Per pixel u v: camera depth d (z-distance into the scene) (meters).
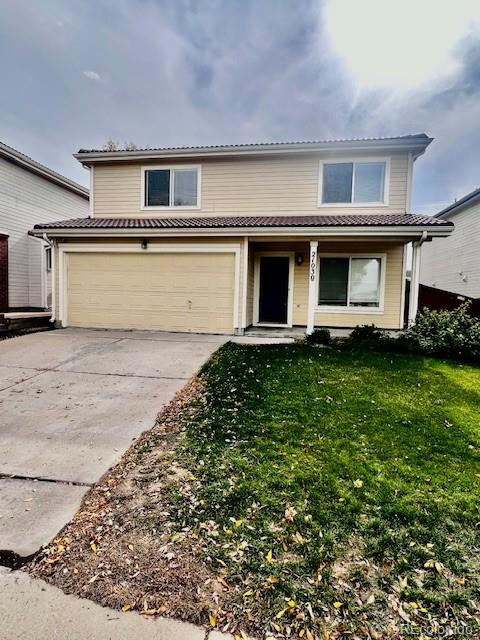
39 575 2.03
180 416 4.27
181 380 5.64
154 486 2.87
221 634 1.72
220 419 4.13
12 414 4.30
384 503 2.67
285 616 1.81
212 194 10.91
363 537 2.34
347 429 3.91
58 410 4.44
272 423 4.03
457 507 2.63
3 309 12.06
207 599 1.89
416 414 4.38
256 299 11.27
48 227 9.73
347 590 1.95
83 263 10.21
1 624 1.74
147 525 2.44
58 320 10.34
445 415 4.37
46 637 1.68
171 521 2.47
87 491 2.81
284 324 11.12
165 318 9.90
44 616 1.78
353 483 2.92
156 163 11.13
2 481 2.93
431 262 18.56
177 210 11.07
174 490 2.82
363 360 6.88
